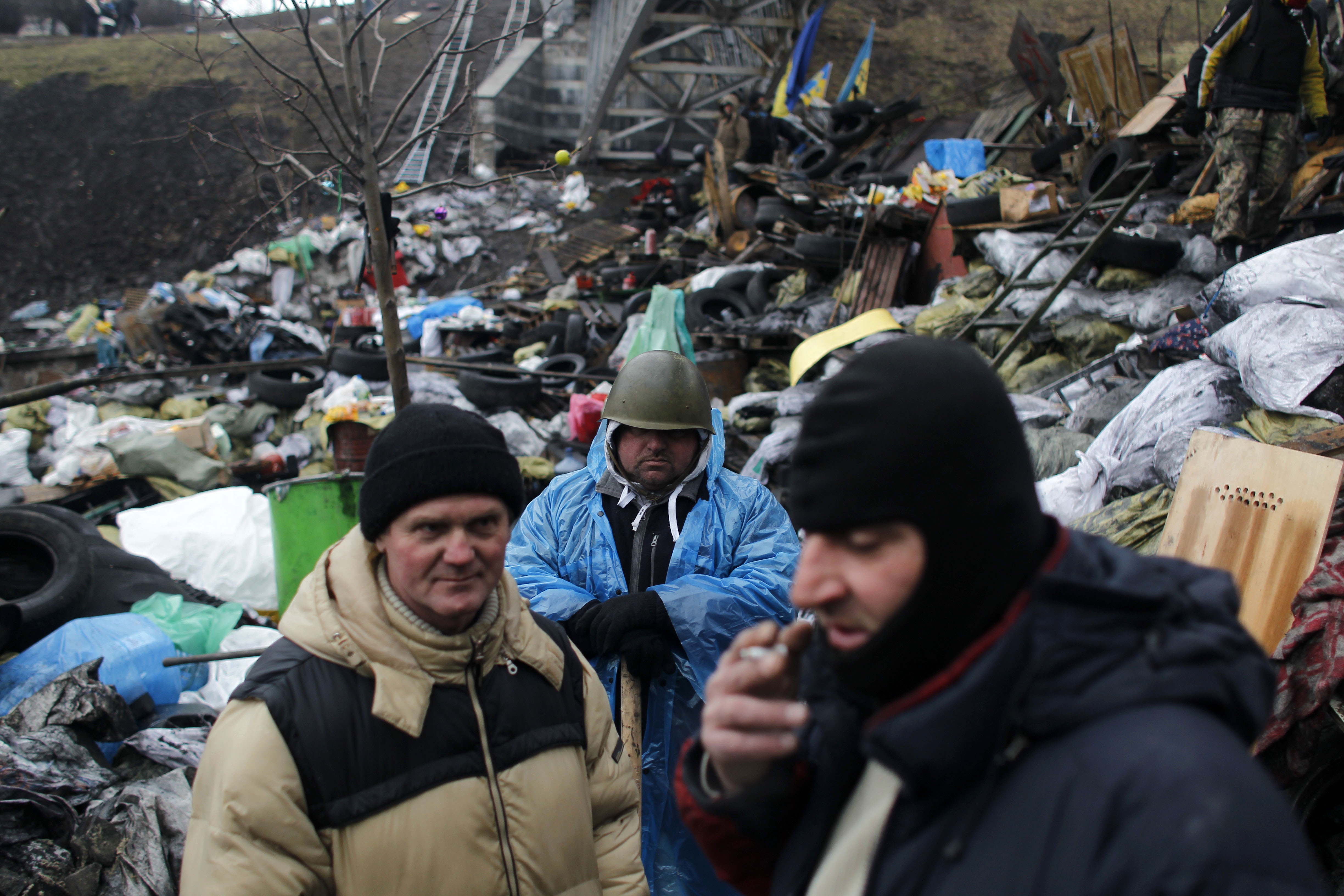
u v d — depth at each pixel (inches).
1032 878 28.0
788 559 102.7
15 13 924.0
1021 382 227.0
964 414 30.0
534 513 108.2
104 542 195.3
